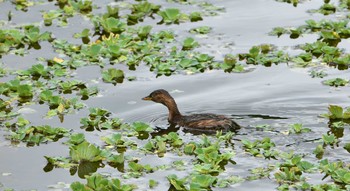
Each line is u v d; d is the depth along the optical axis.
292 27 26.23
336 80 22.27
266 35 25.83
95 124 20.34
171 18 27.20
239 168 18.08
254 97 21.61
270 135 19.53
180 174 17.84
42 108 21.38
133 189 17.23
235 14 27.62
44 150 19.27
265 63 23.83
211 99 21.67
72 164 18.52
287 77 22.83
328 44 25.22
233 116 20.69
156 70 23.52
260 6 28.27
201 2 28.89
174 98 21.81
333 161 18.27
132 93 22.12
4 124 20.52
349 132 19.58
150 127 20.12
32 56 24.67
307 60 23.92
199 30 26.23
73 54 24.61
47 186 17.61
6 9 28.38
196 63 23.62
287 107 21.00
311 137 19.34
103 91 22.25
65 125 20.44
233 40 25.52
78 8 28.20
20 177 18.00
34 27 26.12
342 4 28.12
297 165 17.95
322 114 20.45
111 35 25.28
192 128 20.22
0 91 22.14
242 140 19.03
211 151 18.73
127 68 23.72
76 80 22.70
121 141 19.33
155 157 18.72
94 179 17.22
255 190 17.09
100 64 23.95
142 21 27.33
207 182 17.22
